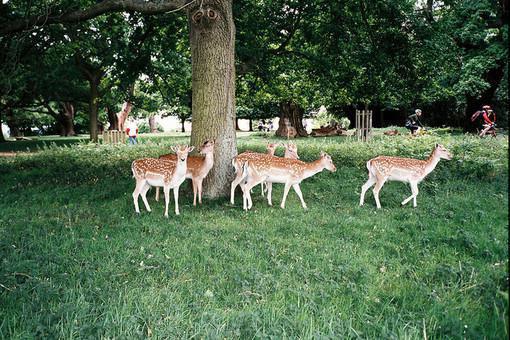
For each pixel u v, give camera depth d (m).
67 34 15.12
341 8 13.52
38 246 5.57
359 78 15.63
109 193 9.48
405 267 4.90
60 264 4.94
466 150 11.93
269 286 4.40
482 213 6.85
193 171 8.67
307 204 8.67
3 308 3.81
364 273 4.69
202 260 5.19
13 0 13.58
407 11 13.04
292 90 25.17
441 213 7.36
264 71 15.62
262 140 26.66
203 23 8.80
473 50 16.92
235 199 9.23
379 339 3.39
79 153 16.92
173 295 4.13
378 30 13.69
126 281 4.48
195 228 6.72
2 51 12.10
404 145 14.58
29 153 19.30
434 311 3.78
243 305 4.00
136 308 3.83
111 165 13.61
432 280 4.56
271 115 46.22
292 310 3.83
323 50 14.98
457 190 9.16
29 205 8.36
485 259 5.07
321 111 52.09
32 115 43.22
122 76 15.08
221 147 9.27
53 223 6.91
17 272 4.50
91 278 4.51
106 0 9.55
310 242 5.96
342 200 8.92
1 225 6.70
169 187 7.78
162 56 16.45
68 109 41.91
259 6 14.32
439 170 10.88
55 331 3.36
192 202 8.91
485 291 4.06
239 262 5.12
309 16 14.14
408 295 4.20
